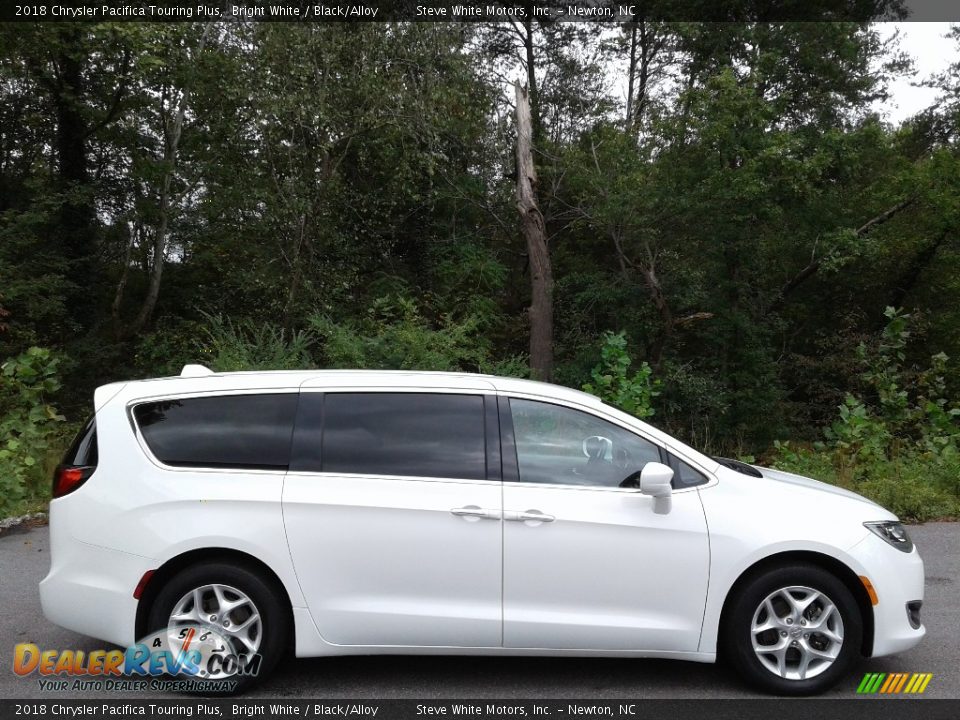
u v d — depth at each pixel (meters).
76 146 20.62
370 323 14.97
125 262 21.98
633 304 19.44
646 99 22.03
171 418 4.56
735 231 18.16
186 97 19.56
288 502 4.34
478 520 4.33
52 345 19.64
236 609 4.37
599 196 19.45
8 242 18.39
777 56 19.66
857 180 21.70
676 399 18.45
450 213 22.55
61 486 4.55
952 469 9.97
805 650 4.34
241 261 21.34
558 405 4.59
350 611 4.30
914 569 4.50
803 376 21.23
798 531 4.36
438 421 4.55
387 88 18.44
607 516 4.34
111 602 4.34
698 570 4.32
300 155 19.19
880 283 22.20
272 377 4.69
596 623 4.30
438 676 4.65
